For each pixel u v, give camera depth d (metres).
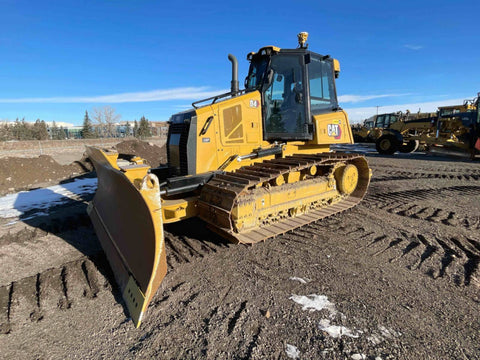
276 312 2.74
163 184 3.98
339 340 2.36
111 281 3.35
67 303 2.97
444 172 10.74
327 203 5.65
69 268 3.65
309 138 5.23
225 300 2.95
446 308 2.77
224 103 4.48
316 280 3.29
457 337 2.39
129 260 3.16
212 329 2.53
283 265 3.64
